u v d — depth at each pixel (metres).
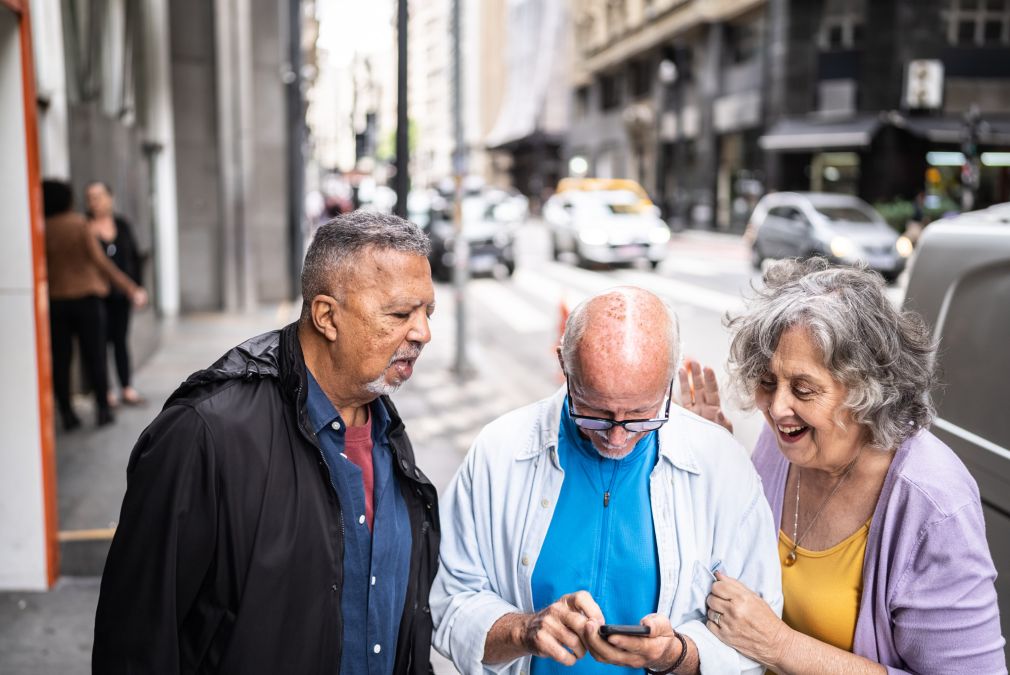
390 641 1.71
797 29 26.44
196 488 1.52
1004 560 2.00
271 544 1.54
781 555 1.82
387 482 1.74
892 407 1.59
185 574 1.52
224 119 11.73
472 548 1.79
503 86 79.12
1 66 3.45
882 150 25.55
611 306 1.53
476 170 81.81
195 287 12.16
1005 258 2.19
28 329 3.67
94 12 7.87
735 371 1.72
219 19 11.52
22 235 3.58
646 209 19.66
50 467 3.81
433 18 90.75
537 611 1.70
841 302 1.59
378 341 1.58
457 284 8.73
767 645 1.60
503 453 1.76
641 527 1.67
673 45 35.97
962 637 1.55
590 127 47.53
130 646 1.50
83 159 6.69
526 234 33.34
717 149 32.62
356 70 14.77
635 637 1.44
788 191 28.12
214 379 1.59
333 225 1.62
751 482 1.70
